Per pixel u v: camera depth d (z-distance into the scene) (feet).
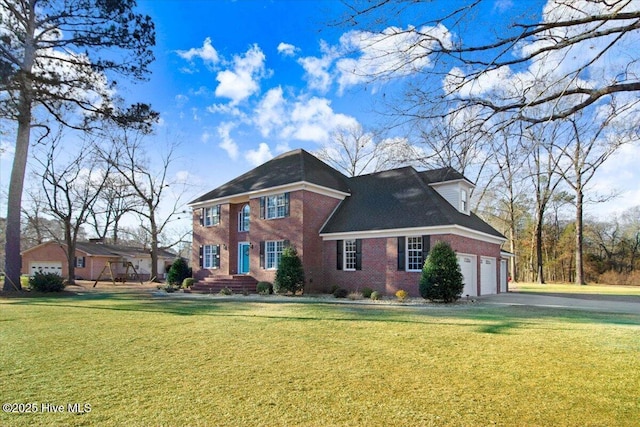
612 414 15.87
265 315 42.06
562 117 17.13
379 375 20.83
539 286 118.21
